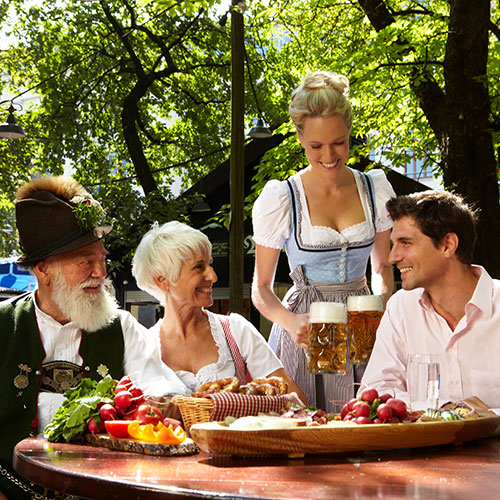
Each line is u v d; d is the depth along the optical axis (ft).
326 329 8.39
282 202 10.53
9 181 56.65
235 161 21.95
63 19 55.01
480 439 6.95
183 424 7.79
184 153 57.88
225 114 57.77
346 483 4.83
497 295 8.82
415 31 26.27
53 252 8.61
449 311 9.01
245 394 7.22
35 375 8.52
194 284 9.49
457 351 8.91
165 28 52.37
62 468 5.47
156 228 9.83
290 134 36.09
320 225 10.48
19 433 8.26
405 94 29.04
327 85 9.52
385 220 10.66
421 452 6.18
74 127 53.93
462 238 8.71
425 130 32.17
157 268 9.50
